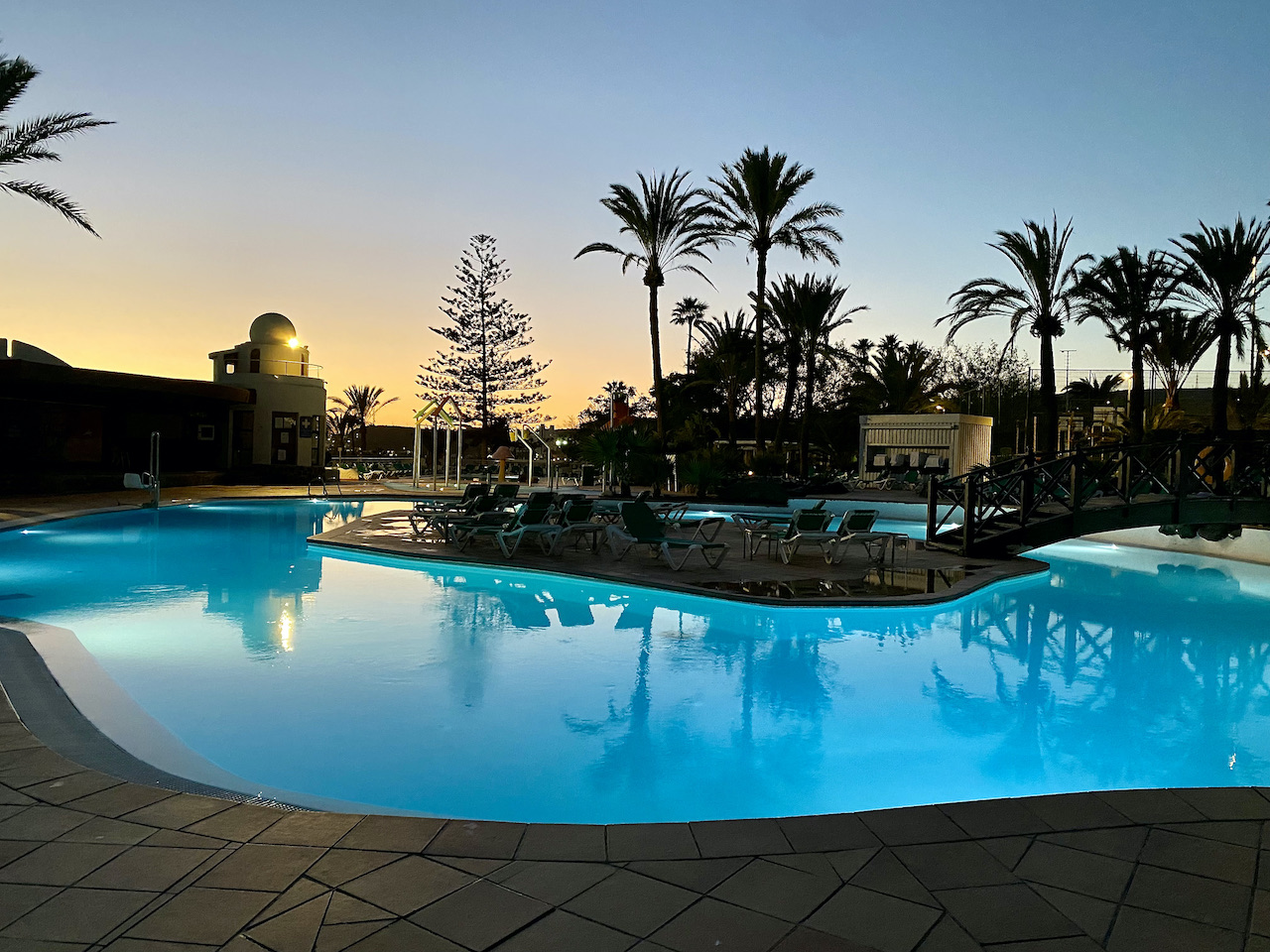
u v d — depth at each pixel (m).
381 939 2.29
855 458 41.84
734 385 39.66
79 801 3.20
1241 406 29.98
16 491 20.67
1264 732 5.16
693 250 27.58
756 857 2.82
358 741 4.77
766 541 13.77
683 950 2.27
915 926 2.41
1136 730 5.18
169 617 8.06
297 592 9.54
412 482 33.00
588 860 2.78
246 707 5.34
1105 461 13.38
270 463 31.48
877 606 8.65
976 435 30.61
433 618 8.20
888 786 4.27
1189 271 20.92
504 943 2.29
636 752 4.67
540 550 12.40
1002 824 3.10
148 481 21.17
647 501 21.66
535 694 5.71
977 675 6.37
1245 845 2.96
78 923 2.35
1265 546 12.49
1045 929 2.41
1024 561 11.70
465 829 2.99
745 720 5.24
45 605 8.59
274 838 2.90
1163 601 9.50
